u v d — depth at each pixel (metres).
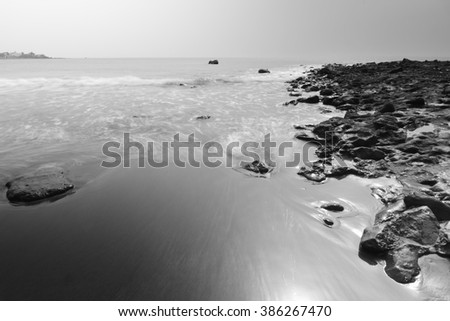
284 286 4.05
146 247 4.80
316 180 7.12
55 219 5.54
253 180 7.21
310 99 16.73
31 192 6.18
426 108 13.02
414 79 22.02
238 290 4.00
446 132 9.45
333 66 47.53
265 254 4.63
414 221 4.77
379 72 30.38
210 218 5.62
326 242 4.89
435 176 6.73
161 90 21.11
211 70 42.88
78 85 22.47
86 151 8.96
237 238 5.02
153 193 6.55
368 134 9.33
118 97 17.78
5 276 4.18
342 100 15.68
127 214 5.73
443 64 36.16
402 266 4.13
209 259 4.53
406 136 9.45
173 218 5.61
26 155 8.52
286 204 6.08
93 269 4.31
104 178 7.21
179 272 4.28
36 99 16.45
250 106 15.95
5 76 27.72
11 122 11.77
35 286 4.02
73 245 4.83
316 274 4.22
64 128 11.22
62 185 6.55
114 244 4.87
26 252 4.66
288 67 52.56
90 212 5.78
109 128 11.36
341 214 5.69
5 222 5.41
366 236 4.68
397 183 6.75
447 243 4.39
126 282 4.09
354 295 3.89
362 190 6.62
